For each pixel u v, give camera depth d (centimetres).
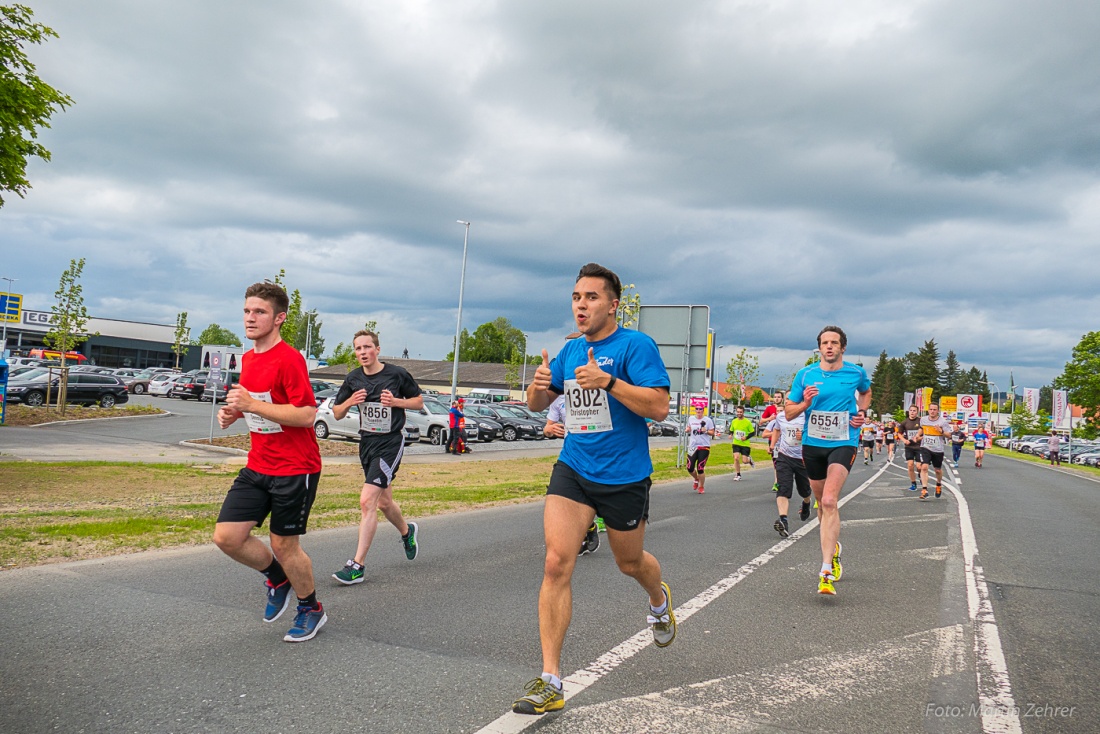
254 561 439
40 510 898
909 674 418
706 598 585
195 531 786
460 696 361
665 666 418
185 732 313
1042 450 5484
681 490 1538
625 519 366
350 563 601
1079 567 768
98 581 568
